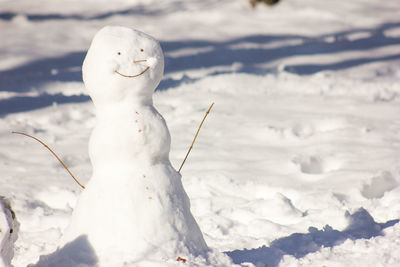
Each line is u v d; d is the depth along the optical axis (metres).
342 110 23.83
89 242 8.38
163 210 8.49
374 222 11.92
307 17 53.47
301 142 19.77
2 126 22.67
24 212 14.23
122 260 8.10
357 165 16.98
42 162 18.66
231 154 18.67
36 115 24.27
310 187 15.40
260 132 20.86
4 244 7.82
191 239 8.66
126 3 66.50
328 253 9.45
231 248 11.59
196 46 42.47
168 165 8.99
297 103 25.30
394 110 23.59
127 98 8.77
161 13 57.62
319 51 39.84
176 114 23.95
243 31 48.34
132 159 8.65
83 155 19.42
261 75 31.47
